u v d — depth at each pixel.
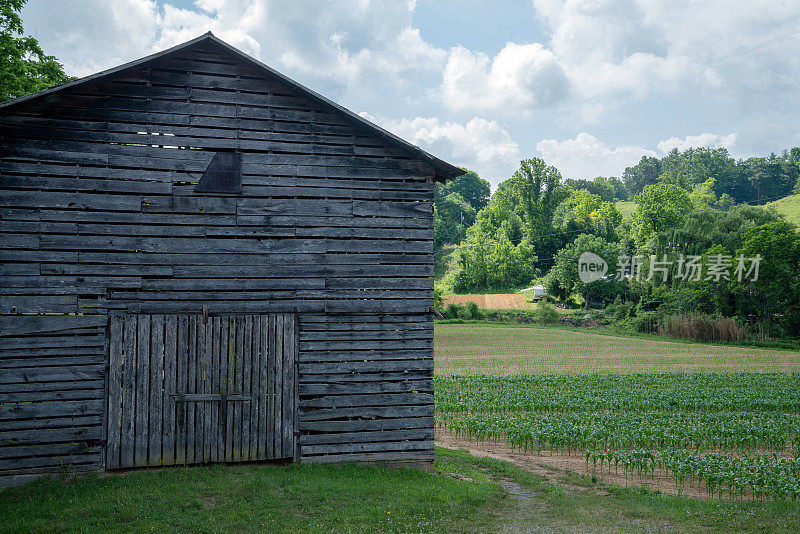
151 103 13.86
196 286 13.85
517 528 10.98
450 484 13.85
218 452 13.70
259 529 10.03
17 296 12.88
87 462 12.98
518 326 82.06
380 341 14.92
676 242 91.81
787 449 20.95
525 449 20.17
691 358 52.50
